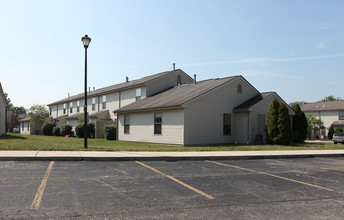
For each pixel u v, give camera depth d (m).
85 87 14.61
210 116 19.58
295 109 26.34
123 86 31.33
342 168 10.72
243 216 4.86
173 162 10.95
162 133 19.89
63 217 4.54
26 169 8.36
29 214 4.62
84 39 14.55
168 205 5.36
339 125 45.78
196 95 18.70
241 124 20.81
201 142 18.95
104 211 4.89
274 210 5.24
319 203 5.79
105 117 33.34
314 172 9.66
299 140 26.14
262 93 23.17
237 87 21.61
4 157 9.77
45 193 5.89
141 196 5.92
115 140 25.39
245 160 12.30
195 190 6.59
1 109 25.53
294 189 6.99
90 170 8.59
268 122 20.50
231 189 6.80
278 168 10.31
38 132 43.09
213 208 5.25
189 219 4.62
